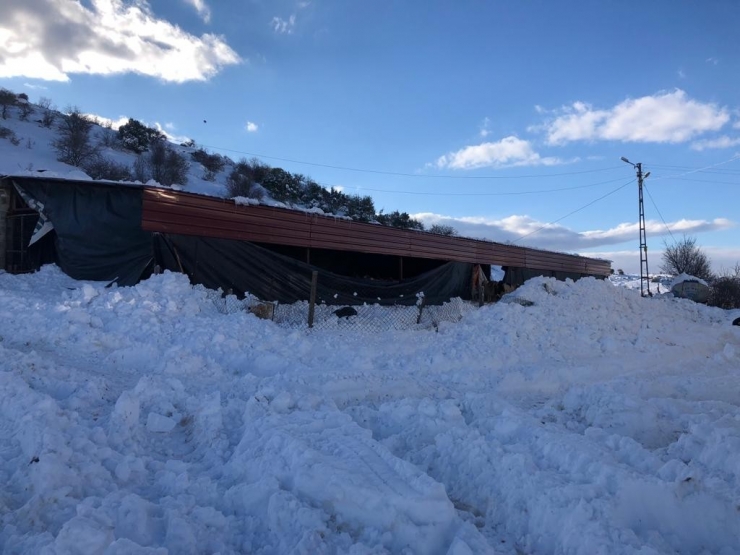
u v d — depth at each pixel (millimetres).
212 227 13531
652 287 39531
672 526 3697
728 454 4484
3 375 5449
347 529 3477
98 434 4547
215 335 9188
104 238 13117
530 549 3551
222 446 4750
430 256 19891
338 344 10070
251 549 3281
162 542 3180
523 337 11242
